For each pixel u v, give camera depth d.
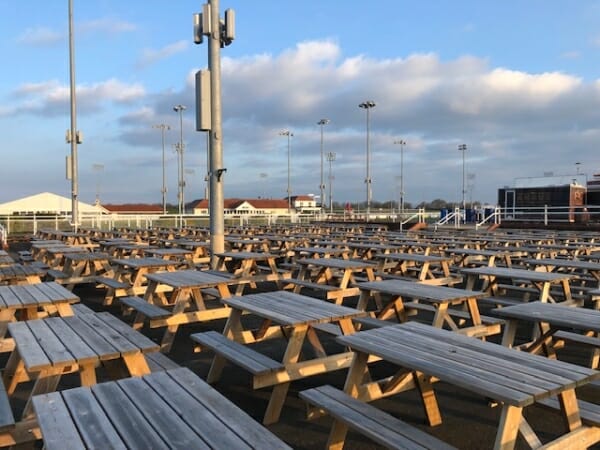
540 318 4.07
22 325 3.97
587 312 4.31
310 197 81.75
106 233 19.09
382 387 3.75
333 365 4.31
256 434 2.14
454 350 3.20
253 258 8.84
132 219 30.95
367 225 27.66
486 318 5.85
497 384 2.59
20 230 29.38
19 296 5.16
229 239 13.24
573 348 5.77
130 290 7.91
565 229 23.45
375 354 3.20
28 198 51.31
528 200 31.30
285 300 4.96
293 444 3.57
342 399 3.31
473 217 34.72
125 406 2.41
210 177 9.77
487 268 7.17
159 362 4.08
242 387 4.64
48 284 5.95
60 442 2.05
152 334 6.52
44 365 3.01
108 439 2.08
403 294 5.22
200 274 6.85
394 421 2.98
